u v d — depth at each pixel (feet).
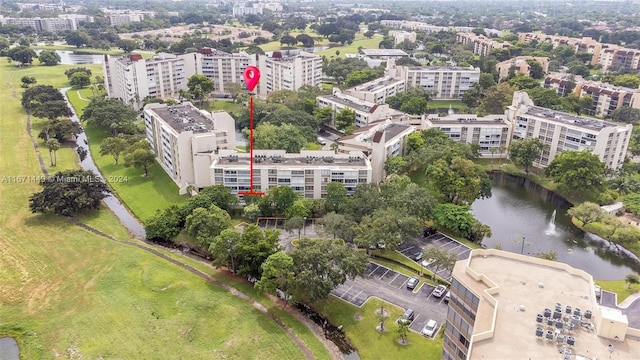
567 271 340.59
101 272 478.18
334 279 422.00
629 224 568.41
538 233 594.24
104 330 400.06
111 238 550.36
